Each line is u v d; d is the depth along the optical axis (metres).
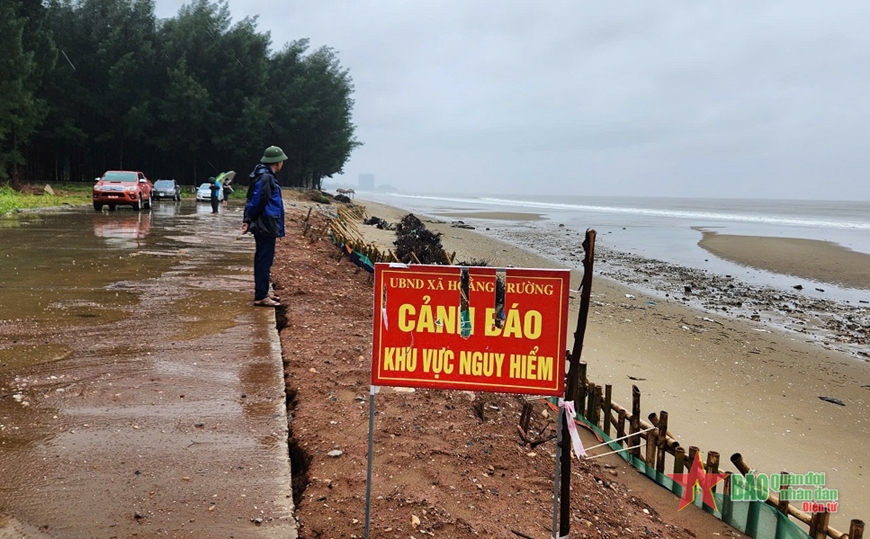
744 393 7.43
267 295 7.18
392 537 2.87
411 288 2.60
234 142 54.91
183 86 49.09
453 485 3.46
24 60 35.62
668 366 8.39
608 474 4.59
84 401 4.04
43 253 10.76
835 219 60.22
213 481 3.12
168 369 4.73
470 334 2.59
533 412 5.26
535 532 3.16
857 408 7.08
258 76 55.62
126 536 2.64
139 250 11.60
